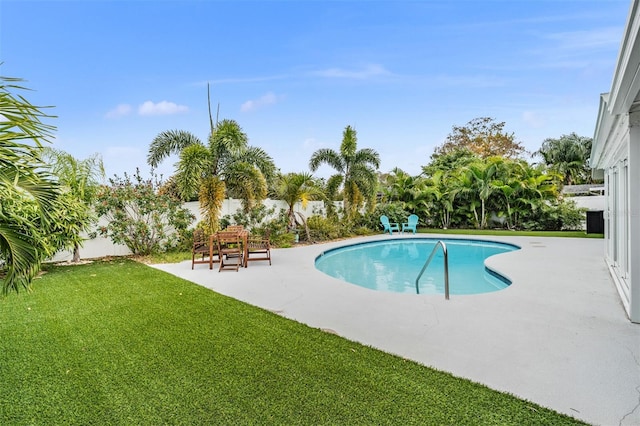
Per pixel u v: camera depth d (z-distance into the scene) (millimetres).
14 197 2637
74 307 5023
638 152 4133
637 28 2277
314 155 15820
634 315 4203
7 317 4578
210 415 2467
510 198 17938
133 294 5754
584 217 16641
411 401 2596
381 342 3689
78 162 8859
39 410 2539
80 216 7973
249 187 11695
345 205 15961
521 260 8695
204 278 7031
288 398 2656
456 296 5441
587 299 5188
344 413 2465
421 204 19453
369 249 13297
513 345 3576
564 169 28625
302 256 9969
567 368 3080
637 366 3105
